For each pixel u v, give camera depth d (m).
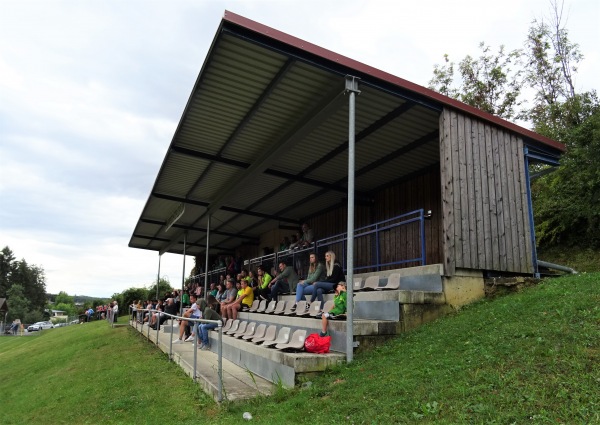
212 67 7.49
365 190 13.94
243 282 12.99
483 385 4.39
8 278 101.06
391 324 7.36
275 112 8.99
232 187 13.14
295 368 6.37
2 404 10.32
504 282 8.55
